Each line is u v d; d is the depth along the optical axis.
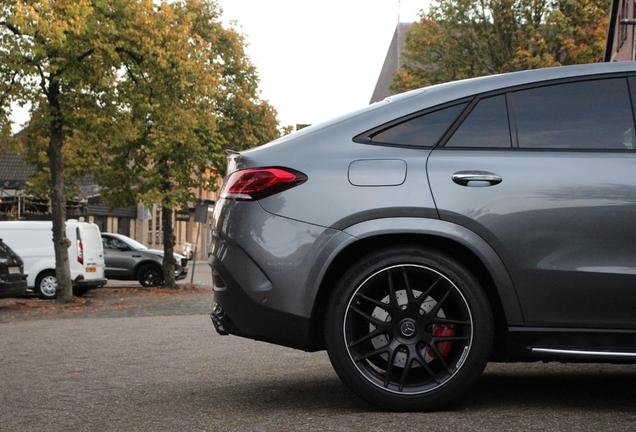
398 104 4.76
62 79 19.09
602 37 36.91
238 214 4.65
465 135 4.64
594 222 4.41
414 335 4.49
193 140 25.98
